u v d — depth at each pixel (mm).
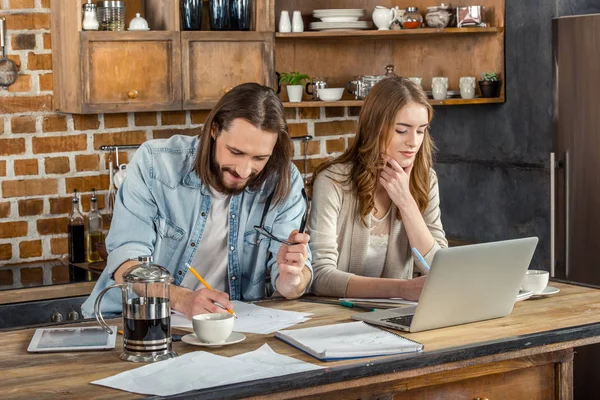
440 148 5133
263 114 2525
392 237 3156
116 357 2146
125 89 3994
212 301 2451
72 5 3887
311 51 4727
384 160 3072
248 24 4273
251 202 2854
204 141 2666
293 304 2750
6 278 3770
